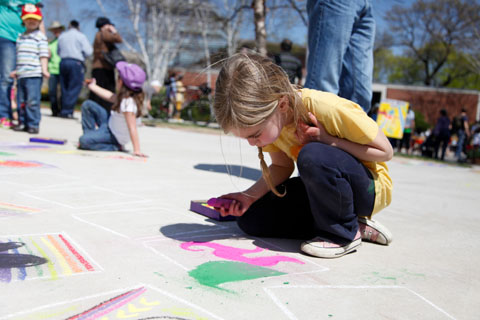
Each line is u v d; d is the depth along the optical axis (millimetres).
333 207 1653
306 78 3035
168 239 1796
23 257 1464
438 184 4633
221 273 1444
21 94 5508
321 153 1590
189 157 4785
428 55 31391
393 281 1491
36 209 2104
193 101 12477
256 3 8875
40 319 1052
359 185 1679
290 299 1273
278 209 1900
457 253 1922
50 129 6332
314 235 1971
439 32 26984
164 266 1475
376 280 1489
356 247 1852
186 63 22719
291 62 7887
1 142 4414
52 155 3883
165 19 21406
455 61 32438
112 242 1699
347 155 1654
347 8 2824
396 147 12984
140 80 4391
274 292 1316
